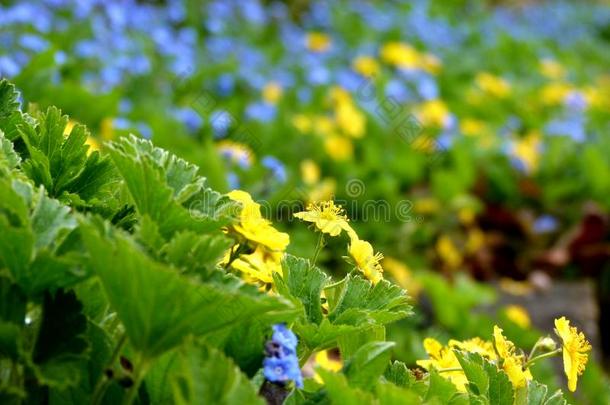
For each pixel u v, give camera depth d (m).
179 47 6.12
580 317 4.80
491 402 1.63
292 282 1.63
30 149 1.62
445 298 4.10
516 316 3.96
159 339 1.28
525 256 5.52
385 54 7.47
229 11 7.77
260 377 1.50
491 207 5.63
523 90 7.86
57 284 1.30
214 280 1.26
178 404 1.23
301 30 8.52
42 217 1.33
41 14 5.38
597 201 5.84
